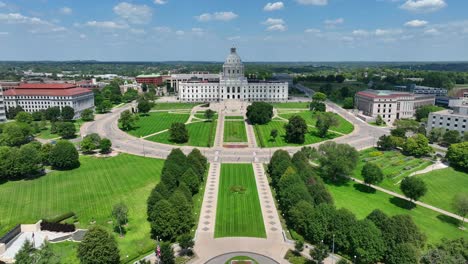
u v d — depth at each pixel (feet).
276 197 500.74
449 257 310.65
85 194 510.58
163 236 382.22
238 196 502.79
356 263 341.00
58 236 390.83
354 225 349.61
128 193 513.86
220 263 342.64
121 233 394.32
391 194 523.70
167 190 441.27
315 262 343.87
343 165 546.67
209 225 419.33
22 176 581.94
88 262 310.86
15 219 432.66
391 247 331.57
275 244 378.73
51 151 615.98
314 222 370.94
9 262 340.39
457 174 603.26
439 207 486.79
